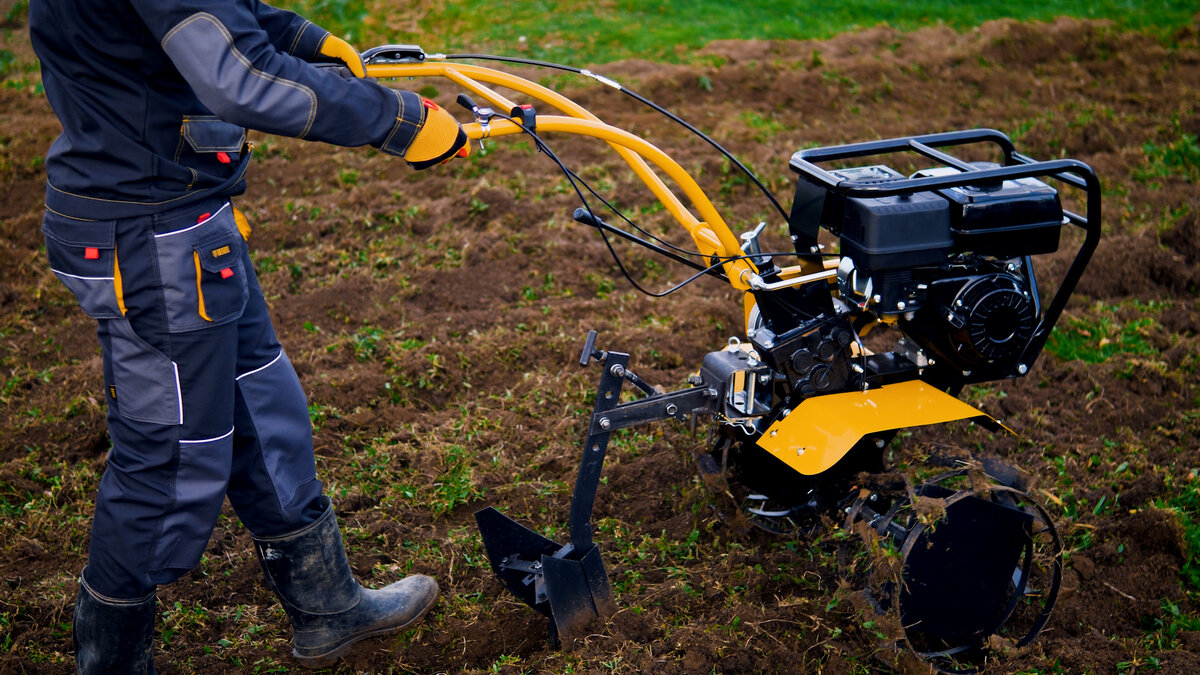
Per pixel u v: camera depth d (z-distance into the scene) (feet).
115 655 8.77
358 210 20.61
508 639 10.51
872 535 9.52
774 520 11.80
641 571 11.27
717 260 10.71
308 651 10.09
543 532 12.12
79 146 7.70
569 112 10.76
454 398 15.15
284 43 9.43
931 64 29.48
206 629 10.71
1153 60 30.12
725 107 26.43
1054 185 22.17
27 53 29.14
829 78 28.02
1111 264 18.26
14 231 19.58
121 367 8.14
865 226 9.28
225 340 8.20
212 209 8.14
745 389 9.91
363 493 12.77
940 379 10.59
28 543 11.76
